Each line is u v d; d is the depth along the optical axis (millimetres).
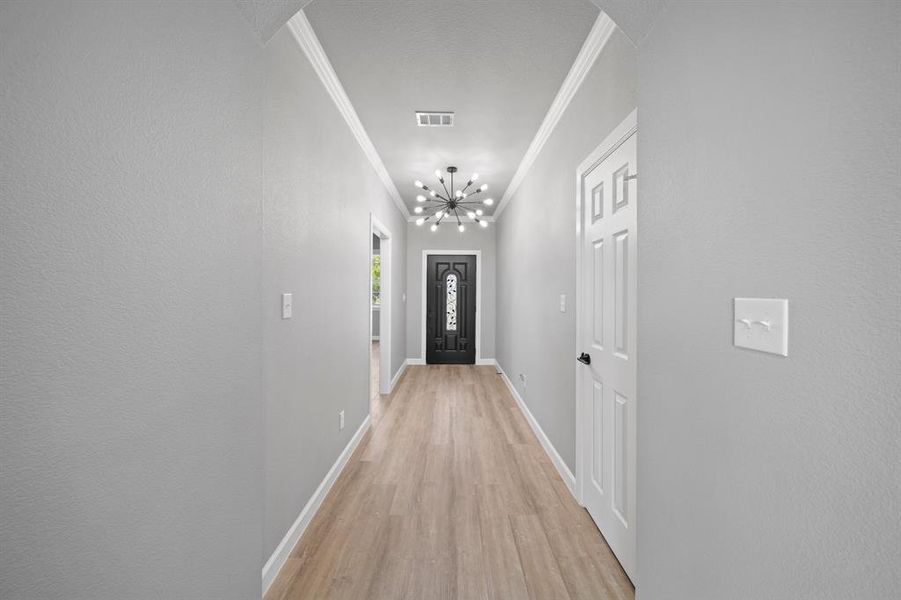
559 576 1755
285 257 1891
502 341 6035
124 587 732
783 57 700
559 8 1871
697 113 949
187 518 915
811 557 646
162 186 821
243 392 1165
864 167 562
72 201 625
